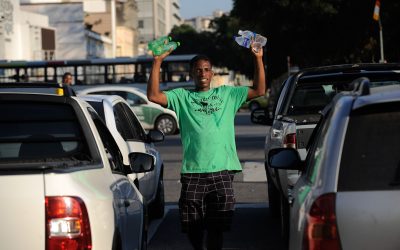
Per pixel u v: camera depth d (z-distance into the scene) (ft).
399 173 14.23
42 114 19.49
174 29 463.83
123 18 479.82
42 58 241.14
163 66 143.84
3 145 19.13
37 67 150.10
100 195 17.25
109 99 34.17
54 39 256.73
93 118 21.16
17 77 150.41
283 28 180.65
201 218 24.56
